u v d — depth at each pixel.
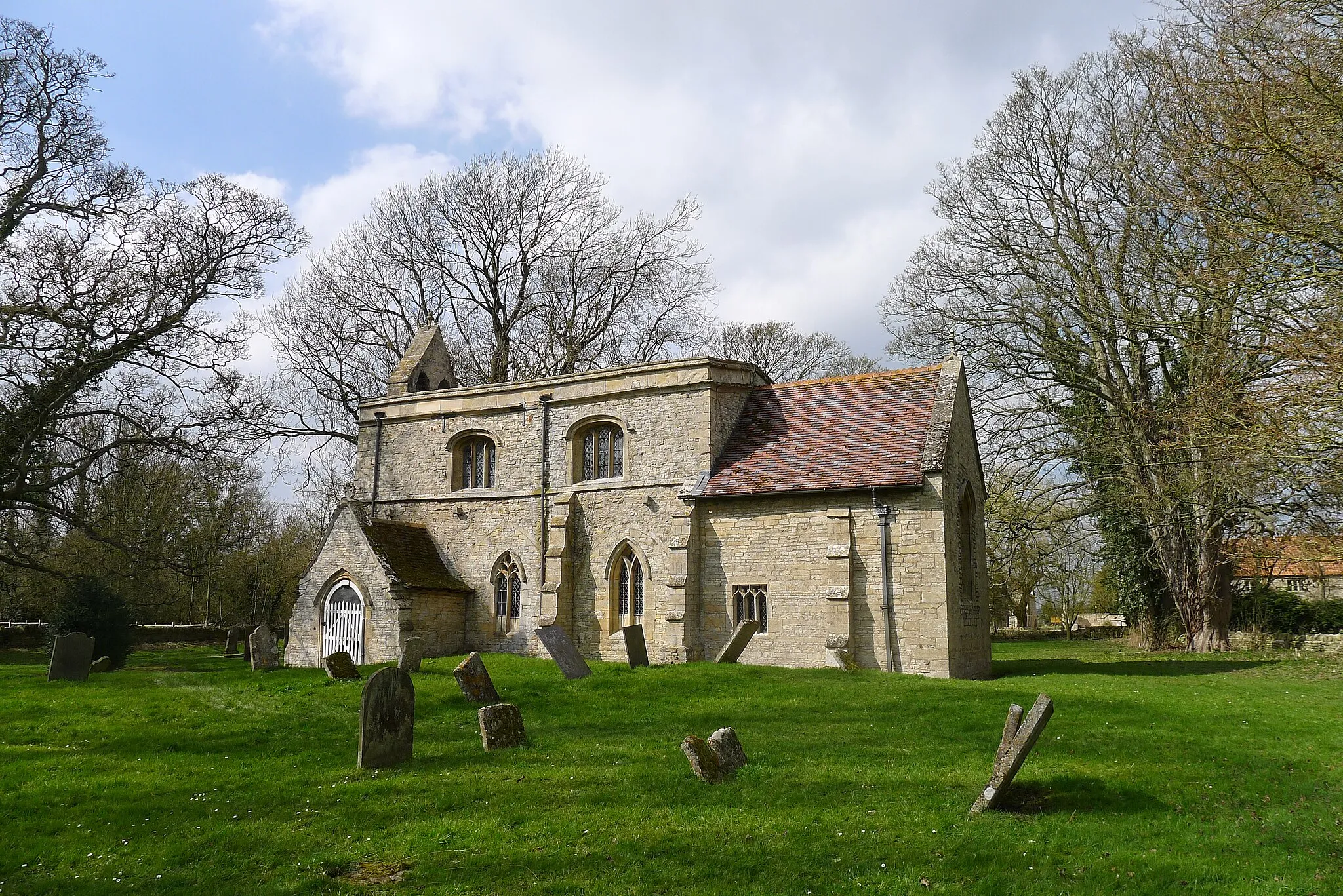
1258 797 10.61
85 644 21.05
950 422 24.80
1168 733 13.91
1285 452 17.53
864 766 11.98
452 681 18.95
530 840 9.34
